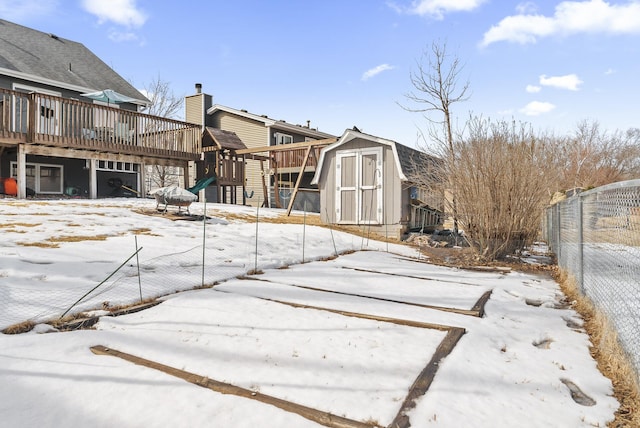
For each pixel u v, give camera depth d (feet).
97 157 46.96
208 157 73.26
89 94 51.55
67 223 27.66
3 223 25.59
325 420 7.13
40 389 8.09
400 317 13.37
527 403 7.89
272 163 75.72
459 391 8.27
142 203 43.60
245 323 12.42
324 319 12.93
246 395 8.00
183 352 10.18
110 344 10.68
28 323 11.90
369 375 9.00
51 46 65.16
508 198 27.32
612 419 7.41
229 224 35.96
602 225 13.33
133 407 7.50
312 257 25.52
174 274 18.47
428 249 33.47
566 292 18.29
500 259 28.45
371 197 39.78
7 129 40.91
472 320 13.21
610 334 10.64
